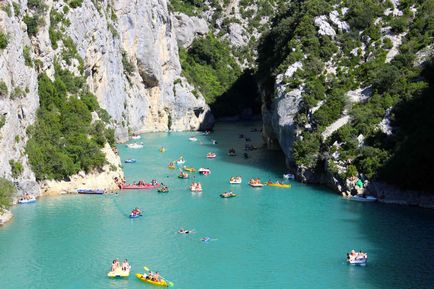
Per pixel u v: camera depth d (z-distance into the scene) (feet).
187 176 294.46
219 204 245.65
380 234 208.13
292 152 295.48
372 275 174.70
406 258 187.01
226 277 173.58
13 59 245.65
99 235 205.98
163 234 208.44
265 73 395.55
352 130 270.67
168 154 363.97
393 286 167.53
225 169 317.22
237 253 191.62
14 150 238.07
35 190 247.09
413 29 318.86
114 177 272.10
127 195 258.16
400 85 282.97
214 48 650.02
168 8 574.56
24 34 268.62
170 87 504.84
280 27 383.86
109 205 241.76
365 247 196.03
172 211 235.20
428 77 283.79
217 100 593.83
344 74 313.12
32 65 267.18
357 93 297.53
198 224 219.41
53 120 271.90
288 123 306.14
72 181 260.01
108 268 179.22
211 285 168.35
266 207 241.14
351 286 167.43
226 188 273.13
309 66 322.34
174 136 457.27
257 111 619.67
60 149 262.67
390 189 248.52
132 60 460.14
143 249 194.08
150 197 255.91
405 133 257.96
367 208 238.48
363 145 264.72
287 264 183.01
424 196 241.76
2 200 220.02
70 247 194.80
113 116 396.78
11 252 189.98
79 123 279.49
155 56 481.87
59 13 314.96
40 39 282.97
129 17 453.17
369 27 333.83
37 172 250.16
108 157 279.49
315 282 170.40
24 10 275.39
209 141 427.74
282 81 323.98
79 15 334.85
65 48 315.17
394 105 273.13
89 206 239.50
